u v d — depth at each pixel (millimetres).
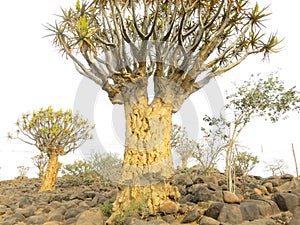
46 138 16234
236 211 6496
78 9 9133
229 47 8766
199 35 7770
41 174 25297
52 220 7914
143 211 6805
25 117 16312
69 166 18656
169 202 7012
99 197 10266
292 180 10961
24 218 8633
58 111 16453
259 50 9078
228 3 7934
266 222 5895
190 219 6559
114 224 6715
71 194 12789
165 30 8977
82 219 6691
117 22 8812
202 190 8539
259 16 8852
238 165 11656
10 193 16875
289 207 7105
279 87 9117
